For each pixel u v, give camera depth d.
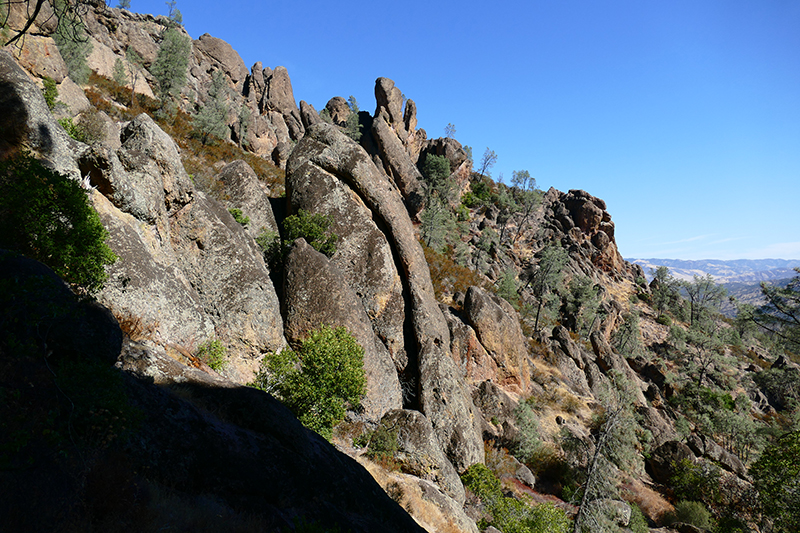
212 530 6.56
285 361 20.41
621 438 37.09
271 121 81.69
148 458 7.25
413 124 103.06
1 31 23.56
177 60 56.97
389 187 34.62
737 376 77.88
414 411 25.03
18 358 6.32
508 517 22.50
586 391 49.66
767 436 55.56
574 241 99.62
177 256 21.33
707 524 34.03
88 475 5.83
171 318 17.31
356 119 87.81
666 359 79.19
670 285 105.31
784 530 30.34
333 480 10.58
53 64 29.77
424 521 17.62
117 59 52.75
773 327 22.92
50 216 10.95
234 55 84.56
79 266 11.34
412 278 32.78
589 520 23.41
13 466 5.01
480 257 74.88
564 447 35.12
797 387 74.00
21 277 7.34
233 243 22.88
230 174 32.97
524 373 42.50
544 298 71.88
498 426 34.38
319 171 33.12
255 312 22.53
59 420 6.12
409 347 31.03
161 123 47.38
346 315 25.62
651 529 32.69
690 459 40.88
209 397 10.38
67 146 17.12
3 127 14.84
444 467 23.00
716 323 101.44
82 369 6.83
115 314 14.73
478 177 109.88
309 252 26.33
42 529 4.84
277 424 10.46
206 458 8.23
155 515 6.10
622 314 84.31
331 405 19.38
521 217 99.88
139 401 8.09
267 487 8.75
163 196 20.30
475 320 38.94
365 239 31.94
